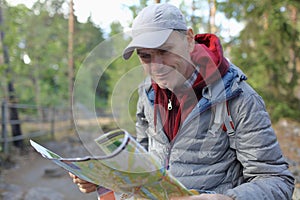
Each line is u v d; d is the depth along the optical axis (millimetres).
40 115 12828
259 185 1120
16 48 9594
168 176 964
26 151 8398
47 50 16781
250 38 7629
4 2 8922
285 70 7762
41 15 17406
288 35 7445
